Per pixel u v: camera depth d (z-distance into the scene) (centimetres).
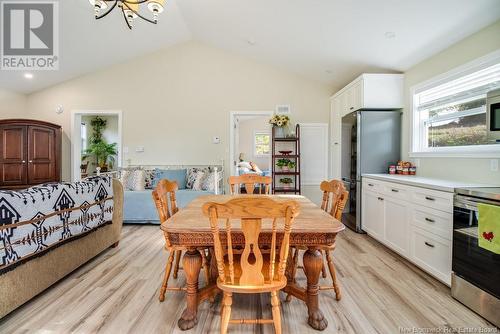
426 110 327
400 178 286
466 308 183
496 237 160
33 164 445
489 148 239
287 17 327
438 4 229
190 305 165
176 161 510
